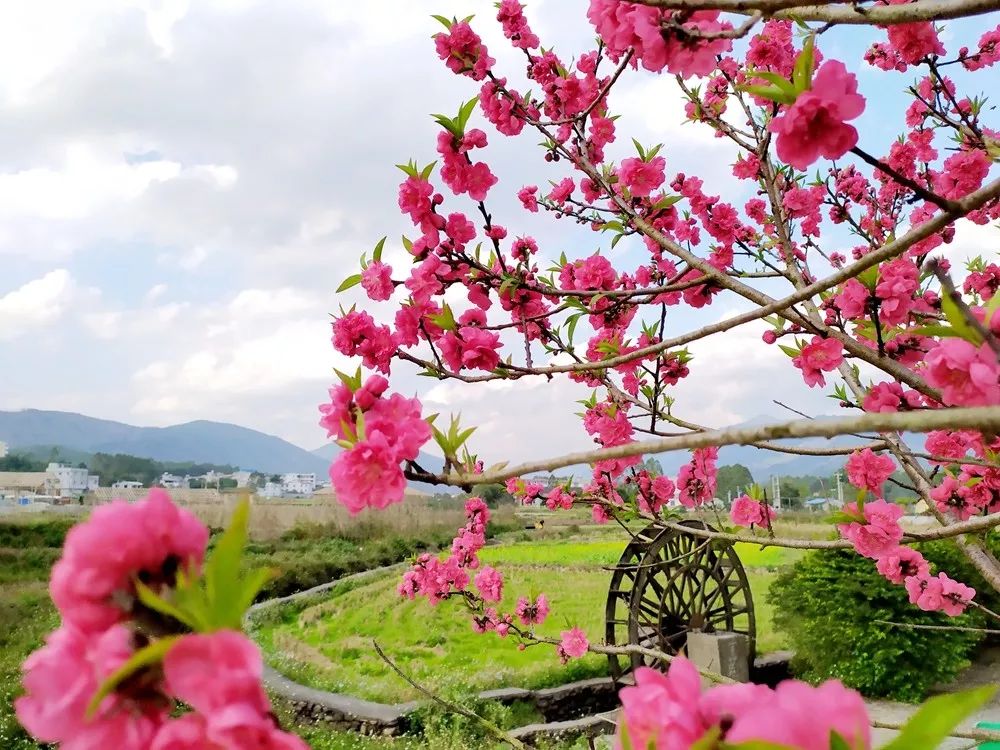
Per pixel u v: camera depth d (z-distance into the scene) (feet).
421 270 8.68
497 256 9.45
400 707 33.30
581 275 11.27
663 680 2.13
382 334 8.05
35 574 60.08
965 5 3.66
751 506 12.75
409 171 8.99
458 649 46.37
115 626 2.17
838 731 1.80
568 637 17.17
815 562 35.86
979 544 8.87
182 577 2.10
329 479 4.67
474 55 10.01
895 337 8.43
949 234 12.48
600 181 9.12
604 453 3.39
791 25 10.23
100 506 2.27
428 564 17.69
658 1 4.27
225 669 1.90
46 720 2.05
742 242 12.30
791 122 4.60
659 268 11.62
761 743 1.70
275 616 57.67
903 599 32.78
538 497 12.59
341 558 81.05
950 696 1.71
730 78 10.25
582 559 83.97
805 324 7.67
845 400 8.87
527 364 8.57
